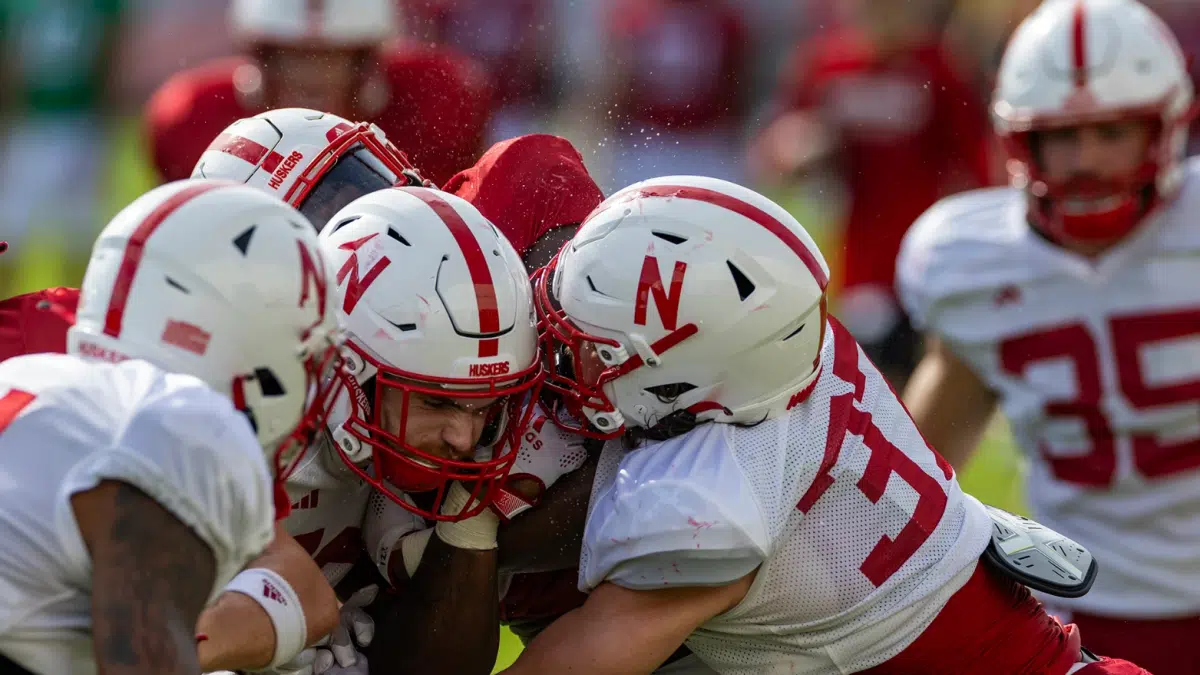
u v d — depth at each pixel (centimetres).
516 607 1150
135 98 3847
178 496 749
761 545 977
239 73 2223
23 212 2994
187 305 819
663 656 998
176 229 827
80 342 829
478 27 3347
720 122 3444
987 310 1605
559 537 1059
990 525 1113
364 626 1080
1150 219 1533
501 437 1015
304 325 852
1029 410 1585
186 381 784
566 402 1046
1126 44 1487
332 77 2012
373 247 988
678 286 988
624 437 1048
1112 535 1545
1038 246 1575
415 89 2023
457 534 1031
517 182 1208
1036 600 1147
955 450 1670
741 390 1012
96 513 747
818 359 1047
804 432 1034
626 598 993
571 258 1029
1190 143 3058
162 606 734
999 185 2739
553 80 3384
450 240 987
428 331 966
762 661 1070
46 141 3042
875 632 1046
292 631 945
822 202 3272
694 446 1006
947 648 1066
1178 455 1515
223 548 771
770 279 998
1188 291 1519
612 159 3391
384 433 984
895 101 2656
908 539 1043
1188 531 1516
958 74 2698
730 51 3409
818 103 2730
